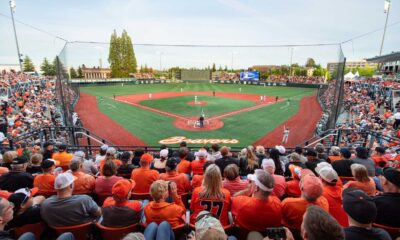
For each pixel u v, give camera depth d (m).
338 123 20.44
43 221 3.96
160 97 44.84
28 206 3.82
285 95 49.12
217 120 26.00
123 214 3.88
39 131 11.58
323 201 3.72
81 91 52.34
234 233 4.07
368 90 37.53
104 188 5.24
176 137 19.83
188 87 66.69
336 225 1.95
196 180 5.63
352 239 2.59
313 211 2.10
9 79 34.84
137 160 8.27
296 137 20.31
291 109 32.97
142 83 78.06
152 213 3.82
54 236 4.20
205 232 2.21
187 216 4.65
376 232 2.63
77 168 5.45
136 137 19.81
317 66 121.50
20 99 27.45
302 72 117.75
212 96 47.09
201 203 3.96
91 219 4.06
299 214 3.58
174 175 5.55
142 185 5.52
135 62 106.00
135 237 2.30
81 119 26.33
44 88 41.97
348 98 34.12
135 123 24.55
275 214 3.50
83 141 18.78
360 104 27.45
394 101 25.20
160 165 7.55
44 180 5.23
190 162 7.67
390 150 10.89
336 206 4.08
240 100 41.59
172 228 3.81
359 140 14.38
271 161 5.35
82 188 5.41
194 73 90.00
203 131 21.66
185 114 29.11
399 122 17.02
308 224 2.03
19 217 3.72
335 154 8.52
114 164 5.39
